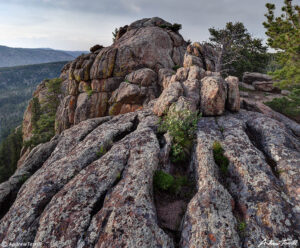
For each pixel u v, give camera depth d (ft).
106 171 32.24
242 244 21.70
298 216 23.25
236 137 38.65
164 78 92.07
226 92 53.47
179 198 30.99
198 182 30.89
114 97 99.55
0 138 546.26
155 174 33.01
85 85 109.91
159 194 31.45
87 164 38.47
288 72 69.15
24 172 53.21
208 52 117.29
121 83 100.32
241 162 31.63
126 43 116.57
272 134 40.24
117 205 25.66
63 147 52.29
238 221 24.14
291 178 28.53
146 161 33.27
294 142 38.96
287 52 69.67
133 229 22.67
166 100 50.70
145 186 28.45
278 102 81.20
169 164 36.68
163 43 127.24
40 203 30.60
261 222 23.27
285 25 71.51
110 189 29.37
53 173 36.04
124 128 50.67
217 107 49.80
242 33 123.13
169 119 44.34
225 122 46.52
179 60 132.05
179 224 26.45
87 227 24.81
